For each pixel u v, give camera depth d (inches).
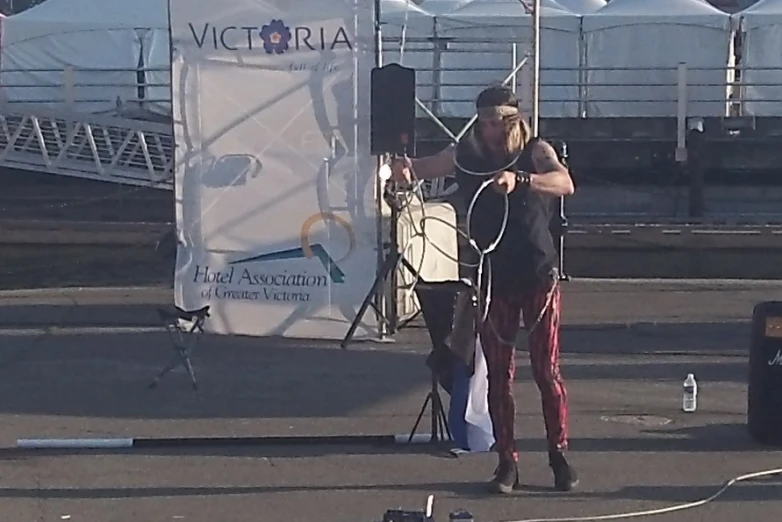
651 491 353.7
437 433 400.2
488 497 347.9
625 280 804.0
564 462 352.2
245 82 589.6
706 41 1179.9
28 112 946.1
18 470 376.8
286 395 483.5
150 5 1201.4
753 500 346.0
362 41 573.9
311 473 373.1
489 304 339.6
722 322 659.4
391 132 465.7
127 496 352.2
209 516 334.6
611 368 537.3
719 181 1074.7
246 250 600.4
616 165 1091.3
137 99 1125.7
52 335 615.5
